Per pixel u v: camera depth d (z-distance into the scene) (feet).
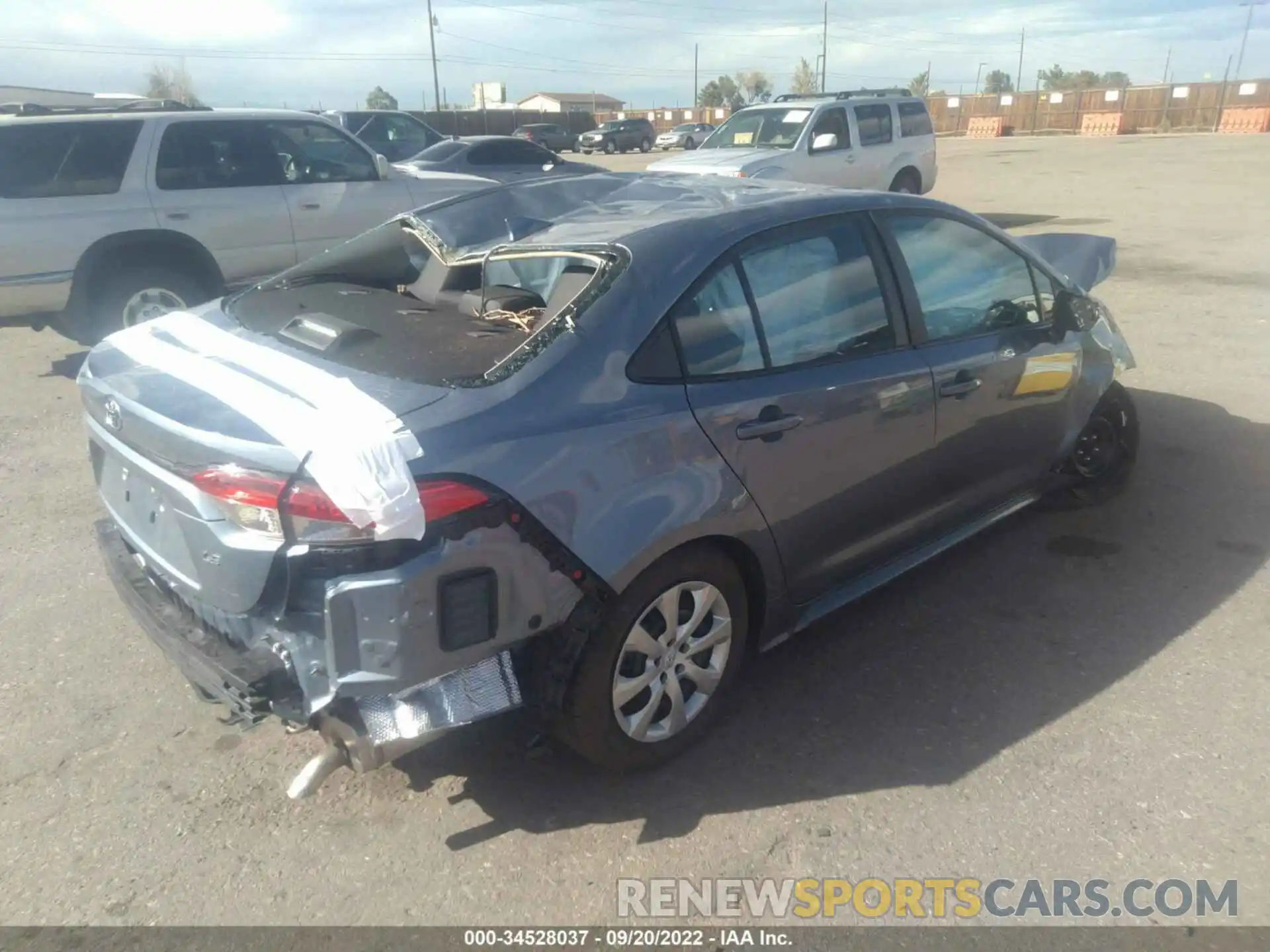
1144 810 9.65
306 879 9.11
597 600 9.14
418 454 8.13
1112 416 16.02
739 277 10.66
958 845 9.32
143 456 9.44
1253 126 131.03
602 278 9.91
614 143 142.72
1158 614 13.14
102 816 9.93
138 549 10.20
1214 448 18.56
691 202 11.99
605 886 8.96
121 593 10.44
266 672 8.41
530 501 8.57
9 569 15.19
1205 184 60.80
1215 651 12.24
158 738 11.13
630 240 10.37
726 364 10.27
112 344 11.58
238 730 11.25
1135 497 16.62
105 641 13.11
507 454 8.53
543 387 9.04
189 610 9.69
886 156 45.85
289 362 9.69
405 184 29.68
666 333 9.87
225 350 10.37
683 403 9.75
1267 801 9.73
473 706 8.69
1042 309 14.40
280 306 11.81
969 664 12.14
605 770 10.38
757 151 42.29
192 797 10.19
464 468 8.29
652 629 9.91
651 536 9.28
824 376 11.00
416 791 10.21
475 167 45.37
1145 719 11.00
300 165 27.84
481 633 8.48
